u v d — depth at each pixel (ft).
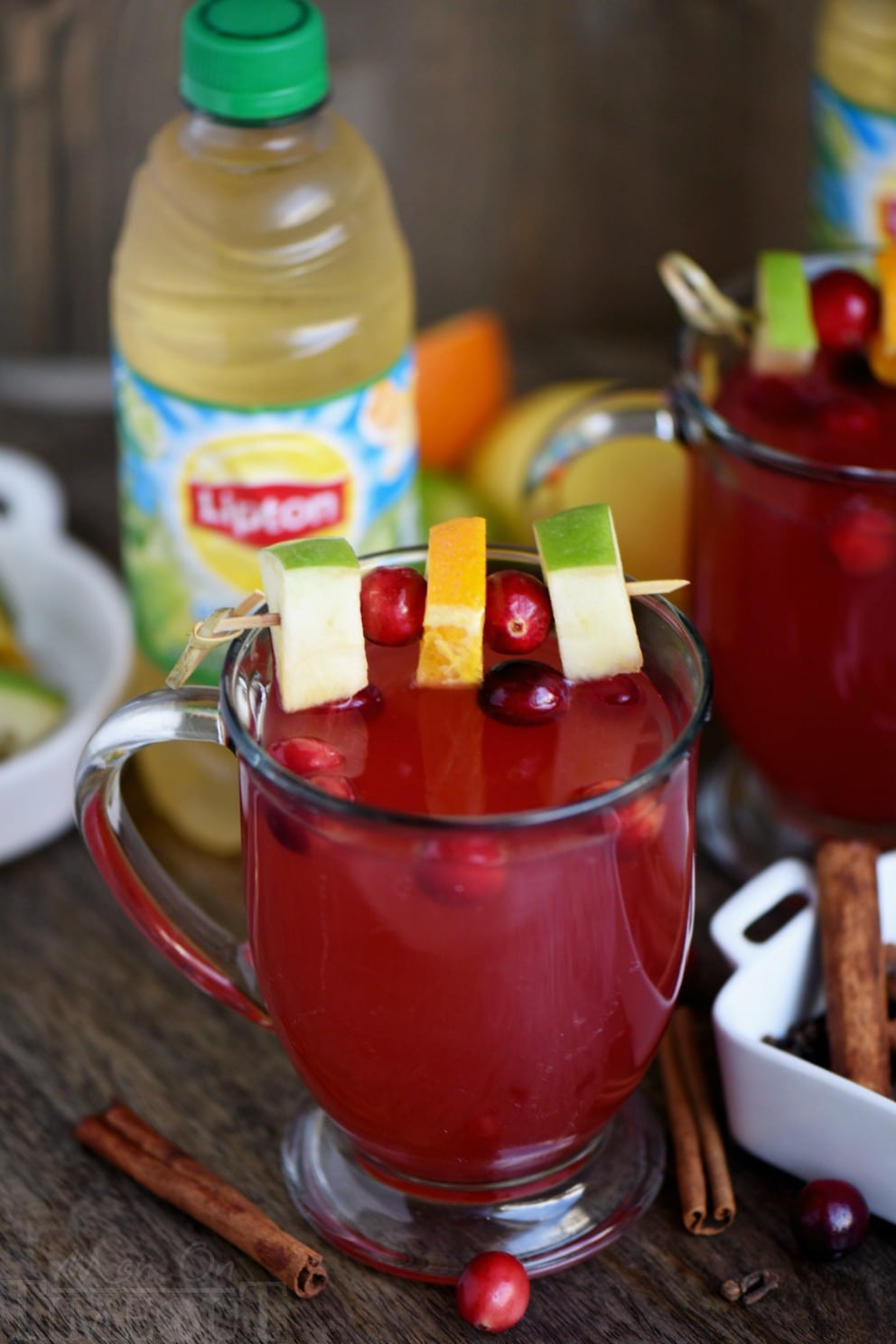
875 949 2.13
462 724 1.95
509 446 2.84
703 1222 2.07
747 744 2.38
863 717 2.25
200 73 2.25
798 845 2.43
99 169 3.31
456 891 1.82
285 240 2.32
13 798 2.43
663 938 1.93
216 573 2.39
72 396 3.30
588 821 1.81
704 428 2.27
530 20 3.19
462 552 1.94
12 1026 2.30
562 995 1.88
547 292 3.50
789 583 2.22
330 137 2.36
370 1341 2.00
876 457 2.23
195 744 2.48
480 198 3.40
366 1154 2.10
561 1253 2.04
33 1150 2.18
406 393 2.41
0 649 2.65
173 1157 2.14
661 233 3.39
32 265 3.41
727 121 3.24
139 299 2.35
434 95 3.28
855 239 2.73
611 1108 2.00
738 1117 2.08
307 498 2.35
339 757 1.91
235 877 2.48
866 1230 2.03
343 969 1.88
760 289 2.35
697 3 3.14
